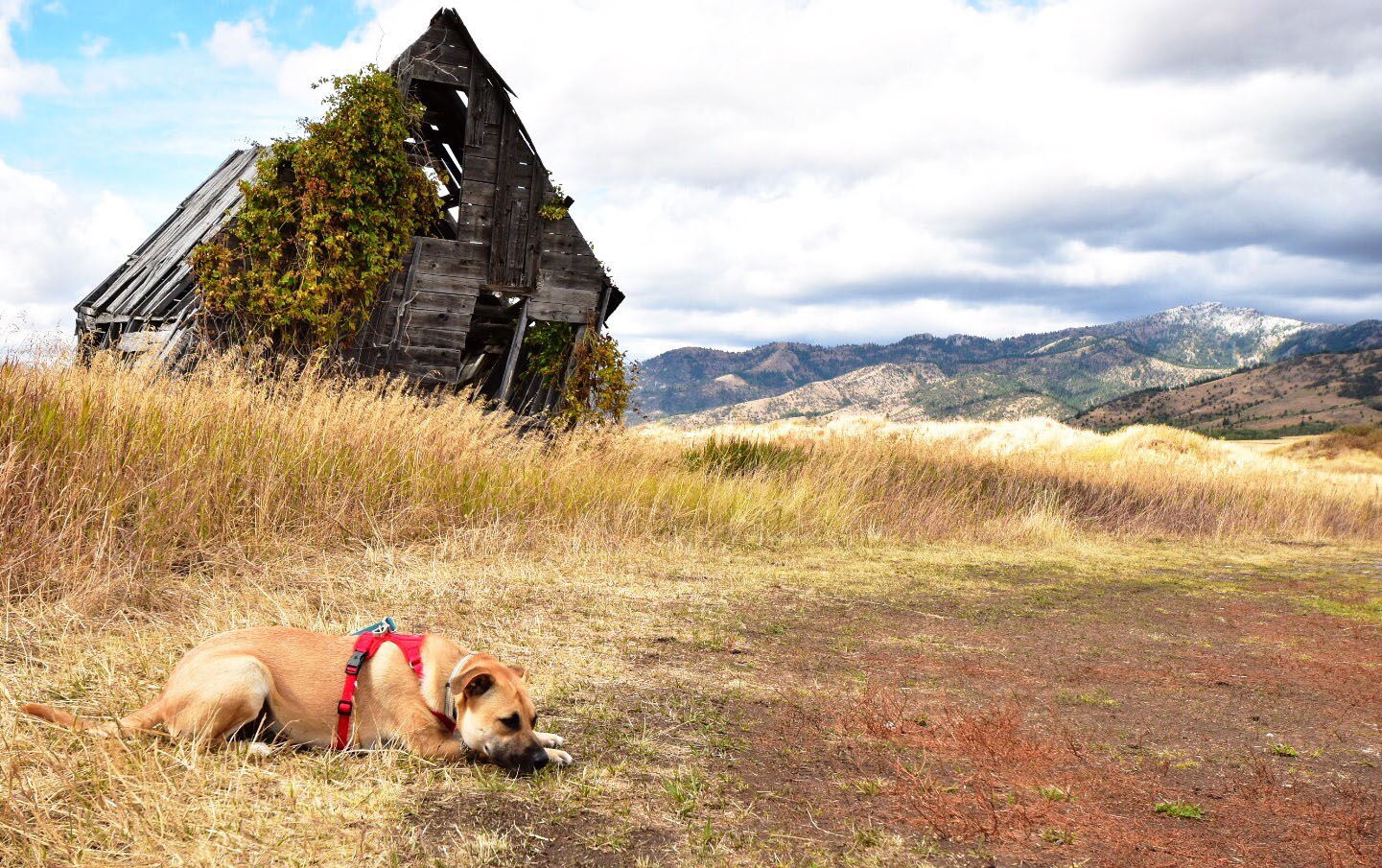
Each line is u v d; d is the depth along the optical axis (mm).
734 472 14719
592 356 16281
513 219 16016
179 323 13438
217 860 2799
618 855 3162
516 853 3109
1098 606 9312
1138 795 4059
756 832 3434
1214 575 12180
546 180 16172
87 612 5402
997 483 16875
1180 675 6531
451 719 3840
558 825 3361
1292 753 4805
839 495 13836
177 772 3270
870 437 18859
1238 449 32094
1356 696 6055
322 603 6184
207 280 13516
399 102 15055
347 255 14492
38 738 3340
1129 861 3326
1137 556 13711
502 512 9898
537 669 5426
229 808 3131
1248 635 8156
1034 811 3771
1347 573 12805
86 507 6555
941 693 5672
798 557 10945
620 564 9133
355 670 3730
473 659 3768
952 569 11109
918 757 4418
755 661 6172
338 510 8484
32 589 5668
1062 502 17047
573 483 11016
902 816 3658
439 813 3355
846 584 9492
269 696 3658
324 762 3586
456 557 8359
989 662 6652
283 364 13133
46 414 6957
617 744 4293
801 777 4062
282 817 3143
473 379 18969
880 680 5910
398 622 6129
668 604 7699
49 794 3021
